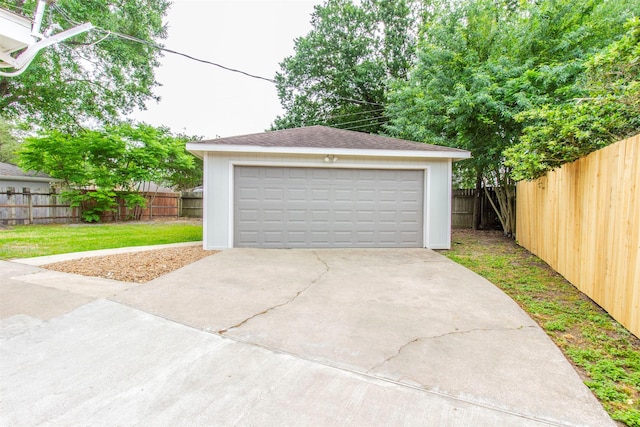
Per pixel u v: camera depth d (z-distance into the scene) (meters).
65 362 2.41
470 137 8.57
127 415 1.85
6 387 2.10
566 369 2.38
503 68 7.84
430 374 2.29
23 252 6.57
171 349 2.62
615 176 3.34
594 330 3.10
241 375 2.26
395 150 7.20
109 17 12.77
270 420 1.81
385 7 16.84
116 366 2.37
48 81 12.82
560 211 5.03
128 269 5.10
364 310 3.53
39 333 2.87
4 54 3.50
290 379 2.22
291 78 19.19
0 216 11.48
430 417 1.85
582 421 1.84
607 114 3.89
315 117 19.72
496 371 2.34
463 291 4.23
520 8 9.28
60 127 15.63
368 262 5.95
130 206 14.36
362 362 2.45
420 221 7.70
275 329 3.00
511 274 5.18
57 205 13.13
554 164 4.87
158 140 14.80
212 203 7.14
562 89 6.84
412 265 5.73
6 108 13.88
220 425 1.77
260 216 7.34
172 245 7.85
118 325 3.04
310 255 6.53
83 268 5.13
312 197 7.45
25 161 12.16
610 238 3.43
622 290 3.17
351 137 8.19
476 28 8.98
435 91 9.07
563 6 7.65
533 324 3.20
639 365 2.46
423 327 3.10
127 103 16.42
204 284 4.34
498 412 1.90
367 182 7.57
